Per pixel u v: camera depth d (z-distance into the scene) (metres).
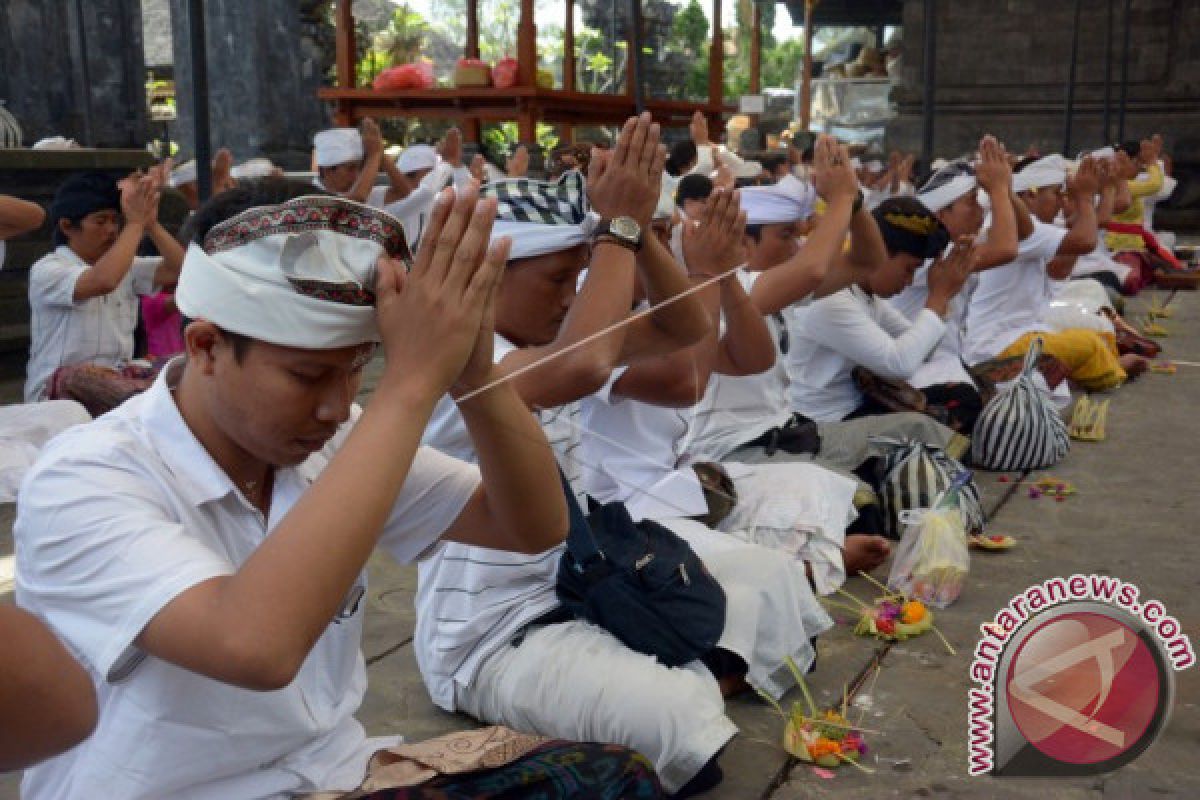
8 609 1.02
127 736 1.70
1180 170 18.77
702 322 2.85
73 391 5.33
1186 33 18.67
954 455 4.59
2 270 7.56
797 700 3.19
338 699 1.95
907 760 2.90
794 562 3.15
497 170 8.90
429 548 2.03
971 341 6.75
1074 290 8.26
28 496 1.62
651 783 1.98
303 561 1.46
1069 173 8.33
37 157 7.57
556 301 2.71
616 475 3.39
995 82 19.72
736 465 3.92
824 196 3.86
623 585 2.67
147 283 6.04
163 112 23.77
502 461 1.82
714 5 13.30
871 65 33.00
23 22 11.30
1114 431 6.22
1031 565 4.24
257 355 1.56
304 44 14.70
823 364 4.91
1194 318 10.01
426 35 14.59
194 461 1.71
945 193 5.83
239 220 1.52
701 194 5.42
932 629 3.66
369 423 1.52
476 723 3.03
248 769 1.83
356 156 7.87
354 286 1.52
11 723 1.00
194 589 1.50
